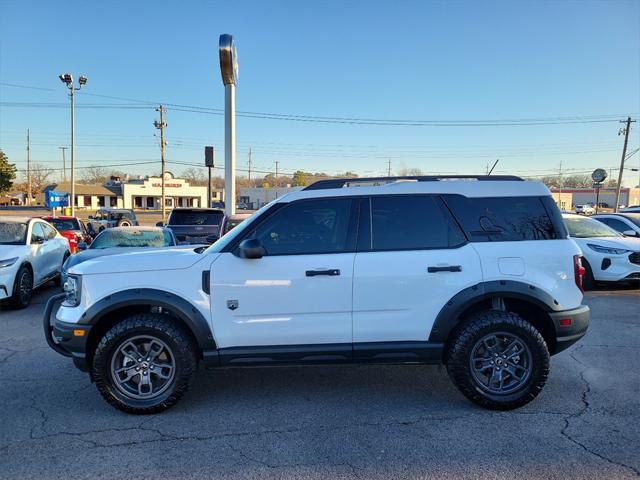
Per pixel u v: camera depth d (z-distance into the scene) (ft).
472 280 13.10
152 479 10.07
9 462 10.73
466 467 10.39
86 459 10.86
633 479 9.87
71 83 107.04
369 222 13.55
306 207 13.66
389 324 13.16
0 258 26.48
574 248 13.62
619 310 25.90
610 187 352.08
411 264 13.14
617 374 16.08
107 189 273.33
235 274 13.07
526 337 12.94
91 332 13.05
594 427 12.22
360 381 15.65
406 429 12.21
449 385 15.25
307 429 12.26
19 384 15.56
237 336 13.09
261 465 10.57
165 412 13.33
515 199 13.79
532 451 11.04
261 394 14.61
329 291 13.07
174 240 32.45
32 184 368.07
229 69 38.27
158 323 12.96
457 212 13.62
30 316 25.95
